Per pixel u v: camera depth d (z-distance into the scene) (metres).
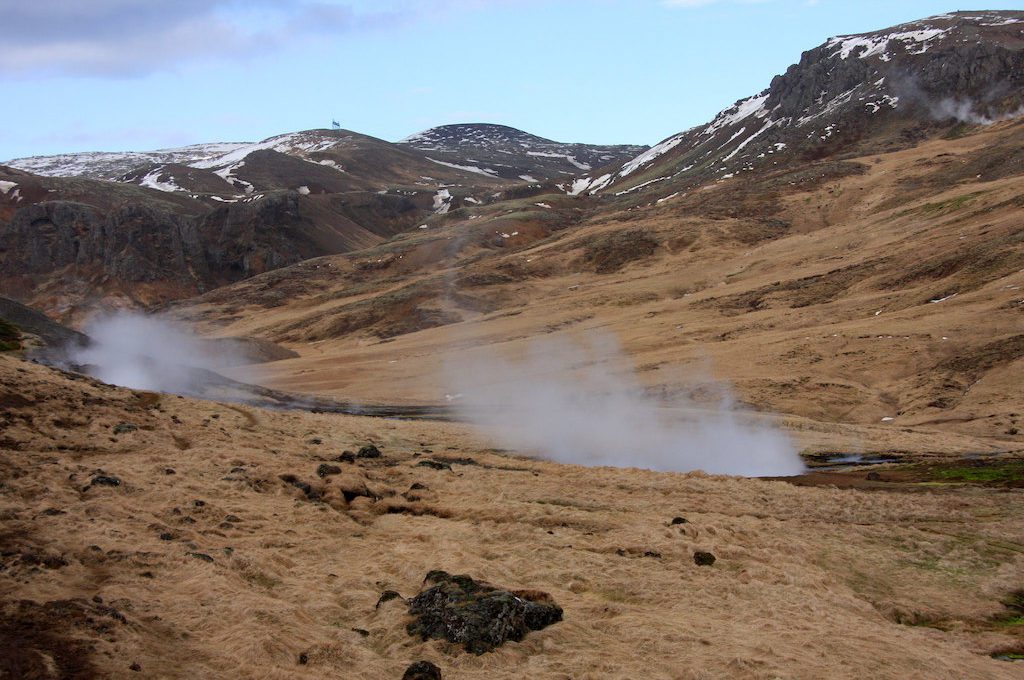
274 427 50.22
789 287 126.25
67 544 22.97
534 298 171.62
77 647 16.52
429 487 37.47
